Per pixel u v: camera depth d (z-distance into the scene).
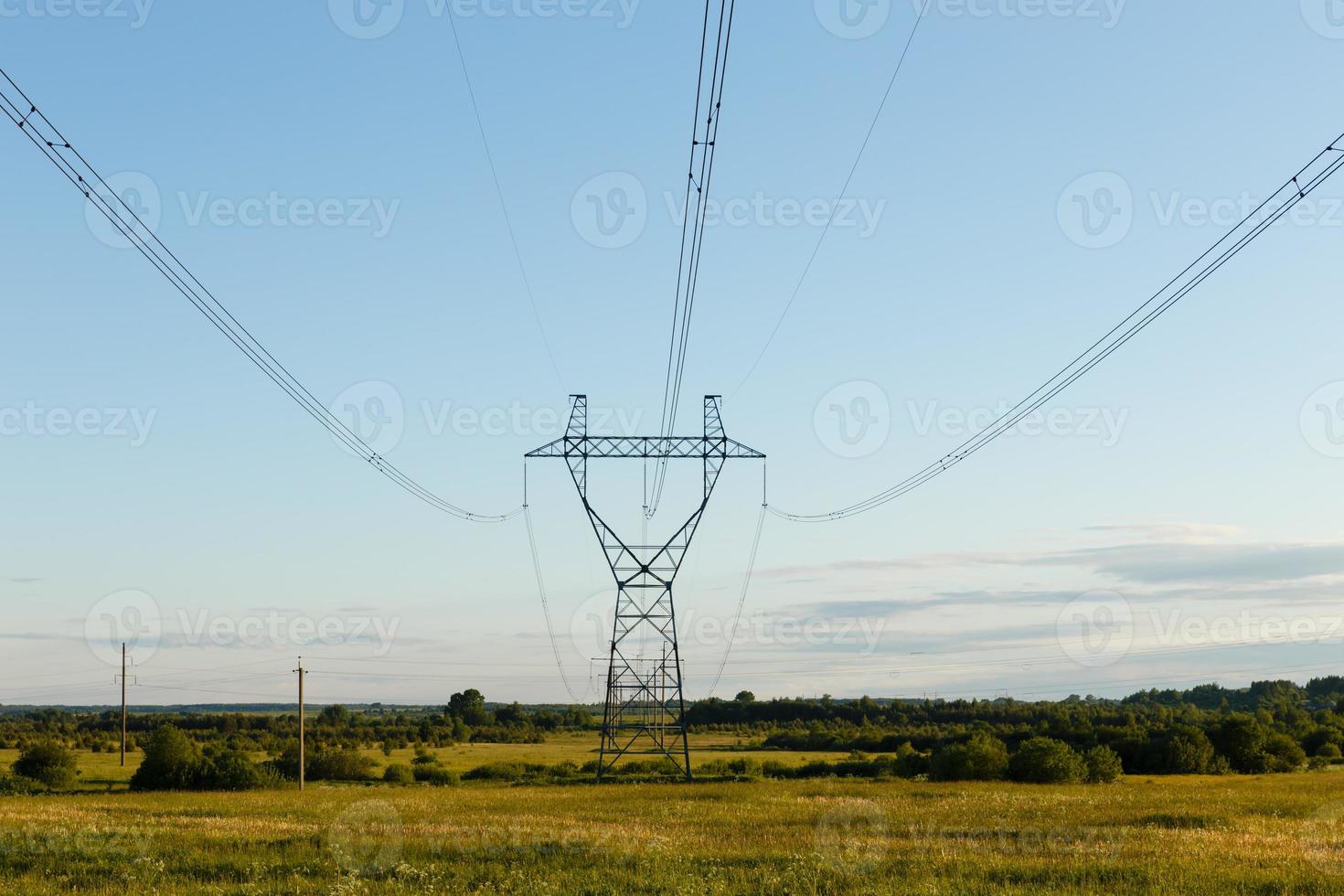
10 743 162.75
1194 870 30.02
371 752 152.62
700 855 34.41
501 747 174.00
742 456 61.12
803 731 192.00
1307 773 113.38
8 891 27.66
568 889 27.84
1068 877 29.25
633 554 70.94
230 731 196.38
